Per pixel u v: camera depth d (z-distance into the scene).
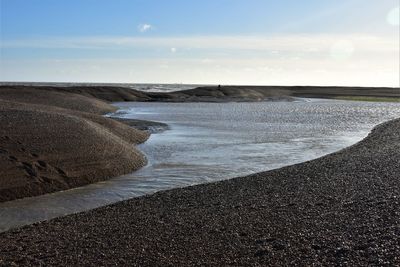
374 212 14.40
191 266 10.89
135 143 34.38
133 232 13.77
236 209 16.14
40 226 14.92
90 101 69.06
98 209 17.02
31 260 11.57
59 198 19.06
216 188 19.92
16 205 17.91
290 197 17.55
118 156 25.12
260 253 11.50
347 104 111.56
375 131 44.56
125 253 11.91
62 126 26.14
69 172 21.59
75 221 15.39
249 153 30.88
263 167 25.89
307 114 72.50
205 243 12.49
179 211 16.23
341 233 12.57
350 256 10.83
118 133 34.75
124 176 23.33
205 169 25.14
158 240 12.90
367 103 118.31
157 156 29.08
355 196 16.89
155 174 23.83
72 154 23.09
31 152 21.80
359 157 26.94
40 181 20.11
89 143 24.94
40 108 34.59
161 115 65.06
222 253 11.66
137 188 20.86
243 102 113.94
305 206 15.93
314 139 39.34
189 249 12.05
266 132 44.31
